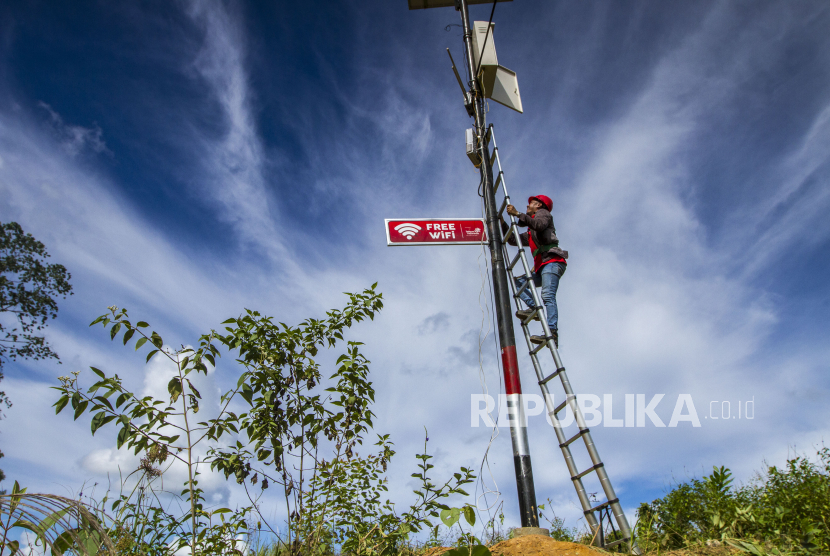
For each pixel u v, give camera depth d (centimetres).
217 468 354
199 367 306
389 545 354
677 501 383
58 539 186
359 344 420
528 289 491
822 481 436
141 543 293
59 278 1803
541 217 473
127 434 278
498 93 605
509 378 430
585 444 359
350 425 423
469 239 529
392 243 521
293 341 410
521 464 393
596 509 347
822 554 302
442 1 687
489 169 543
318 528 365
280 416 387
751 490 513
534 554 284
